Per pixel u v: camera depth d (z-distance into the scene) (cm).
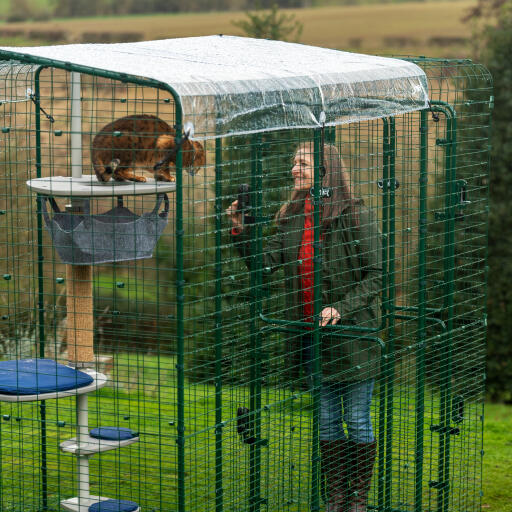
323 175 567
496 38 1276
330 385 607
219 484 539
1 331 870
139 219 501
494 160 1262
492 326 1296
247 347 674
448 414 654
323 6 1958
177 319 452
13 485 660
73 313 537
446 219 662
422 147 619
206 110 445
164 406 855
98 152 512
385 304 608
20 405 734
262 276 618
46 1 1969
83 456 539
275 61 568
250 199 589
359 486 613
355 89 551
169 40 634
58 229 506
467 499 704
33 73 613
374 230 599
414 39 1769
